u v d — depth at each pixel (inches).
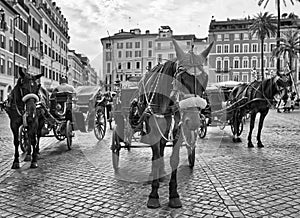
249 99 475.5
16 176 302.5
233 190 256.5
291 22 3181.6
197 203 227.1
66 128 437.1
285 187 264.5
